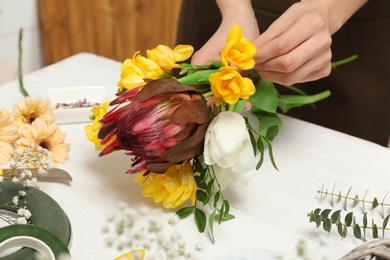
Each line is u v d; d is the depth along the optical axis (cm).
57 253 60
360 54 105
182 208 71
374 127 109
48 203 67
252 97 78
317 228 70
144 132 63
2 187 68
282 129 88
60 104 91
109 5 160
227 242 68
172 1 161
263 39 74
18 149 76
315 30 73
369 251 61
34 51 168
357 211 73
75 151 81
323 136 87
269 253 65
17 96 93
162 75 71
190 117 63
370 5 101
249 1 91
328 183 78
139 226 69
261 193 75
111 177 76
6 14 156
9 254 61
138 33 166
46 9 160
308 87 109
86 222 69
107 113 65
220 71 66
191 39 117
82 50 167
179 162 66
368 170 81
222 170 68
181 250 64
